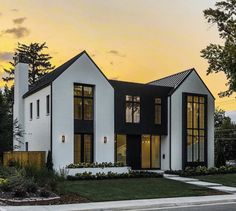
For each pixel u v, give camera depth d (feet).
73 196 52.03
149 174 77.51
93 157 82.64
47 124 81.15
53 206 44.88
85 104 82.89
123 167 78.64
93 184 64.34
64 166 77.97
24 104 101.60
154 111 92.68
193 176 81.35
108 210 44.39
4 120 81.82
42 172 55.36
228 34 87.04
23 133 90.38
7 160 85.71
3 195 48.60
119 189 59.62
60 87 79.56
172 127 93.04
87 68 83.15
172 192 58.59
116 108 87.20
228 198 54.03
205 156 96.58
